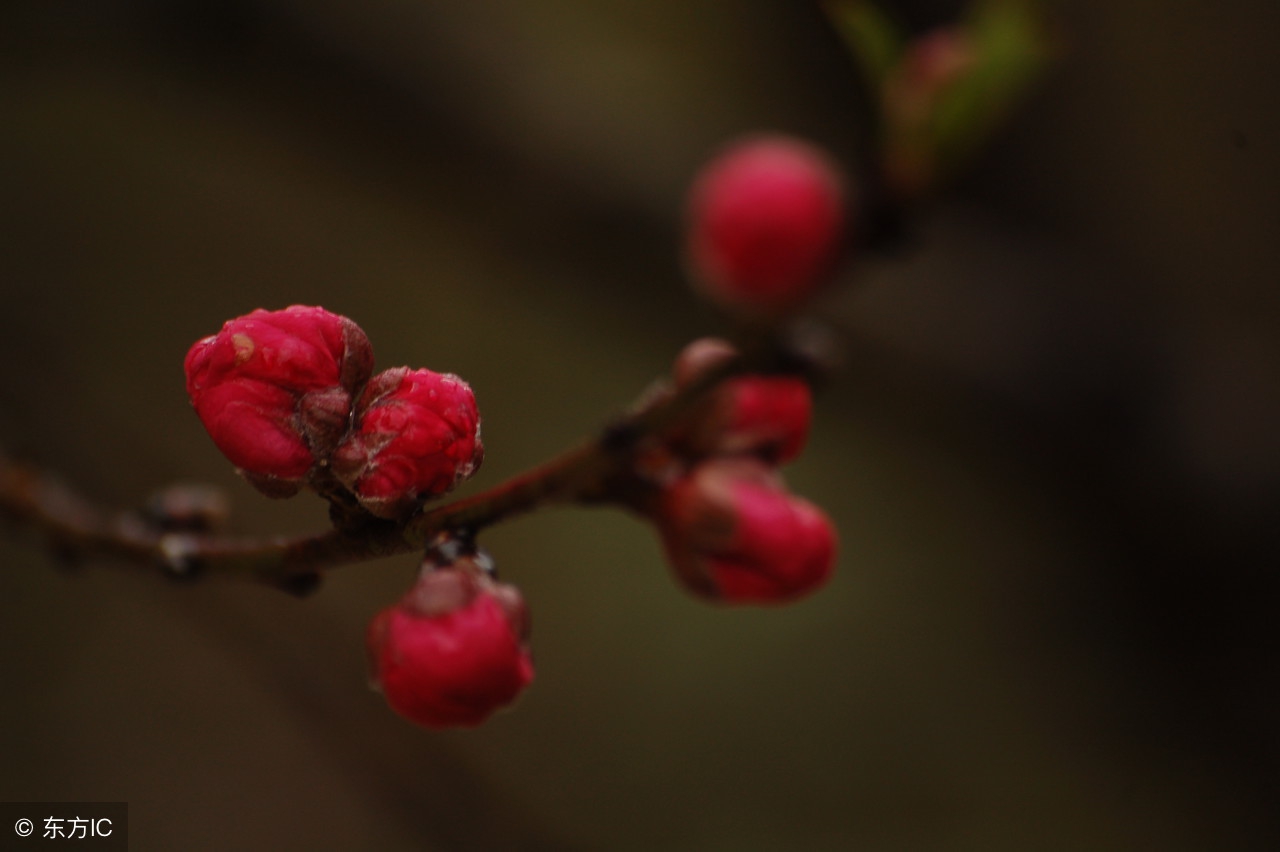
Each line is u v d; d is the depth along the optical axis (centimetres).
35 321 55
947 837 55
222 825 55
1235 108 56
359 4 53
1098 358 51
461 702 28
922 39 48
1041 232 55
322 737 38
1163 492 51
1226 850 53
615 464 28
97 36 49
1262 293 55
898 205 28
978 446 55
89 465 38
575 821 55
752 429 29
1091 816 55
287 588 30
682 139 55
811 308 29
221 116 55
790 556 29
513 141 54
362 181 57
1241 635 53
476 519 28
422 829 38
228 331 28
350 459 28
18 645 56
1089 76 55
